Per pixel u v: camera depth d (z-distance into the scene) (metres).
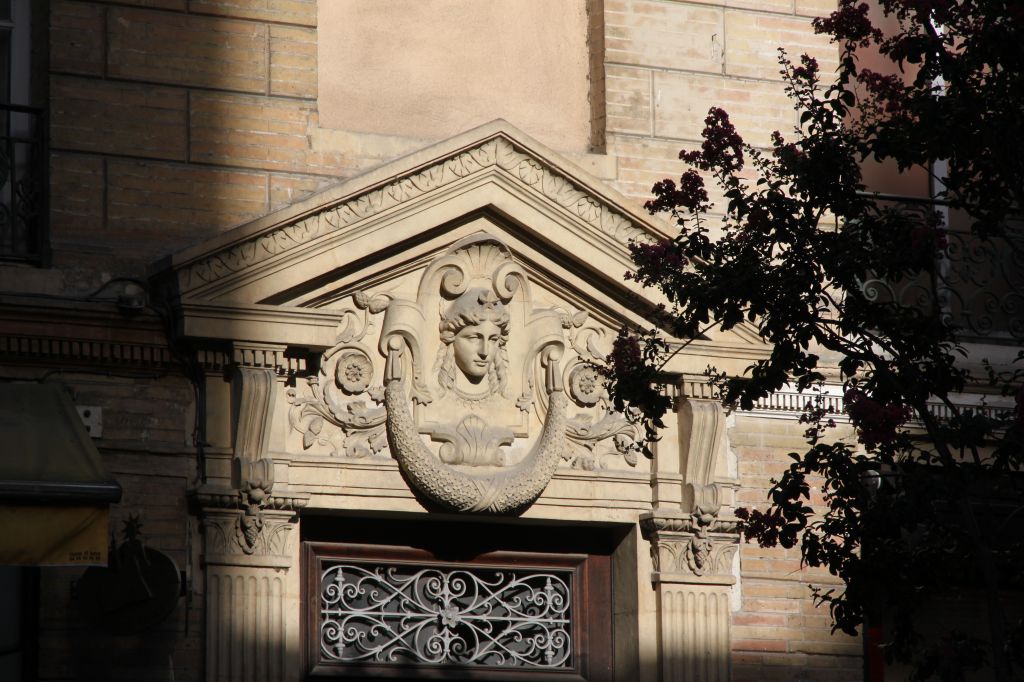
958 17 29.73
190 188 34.16
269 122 35.06
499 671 35.62
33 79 34.00
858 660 37.56
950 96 30.66
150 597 31.45
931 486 29.03
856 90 40.19
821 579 37.50
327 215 33.78
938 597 38.44
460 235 35.44
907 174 40.97
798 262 29.81
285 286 33.41
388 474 34.34
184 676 32.25
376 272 34.69
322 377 34.28
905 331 30.23
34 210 33.12
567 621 36.38
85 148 33.47
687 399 36.38
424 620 35.41
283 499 32.97
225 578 32.62
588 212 35.75
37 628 31.61
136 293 32.91
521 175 35.31
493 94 37.75
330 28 36.69
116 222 33.44
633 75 38.28
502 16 38.22
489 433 35.19
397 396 34.28
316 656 34.31
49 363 32.31
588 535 36.81
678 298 29.92
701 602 36.03
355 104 36.56
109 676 31.77
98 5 34.00
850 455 29.92
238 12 35.12
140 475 32.62
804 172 30.16
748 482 37.22
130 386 32.88
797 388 32.09
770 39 39.62
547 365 35.88
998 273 40.47
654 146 38.09
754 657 36.69
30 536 28.91
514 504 34.72
